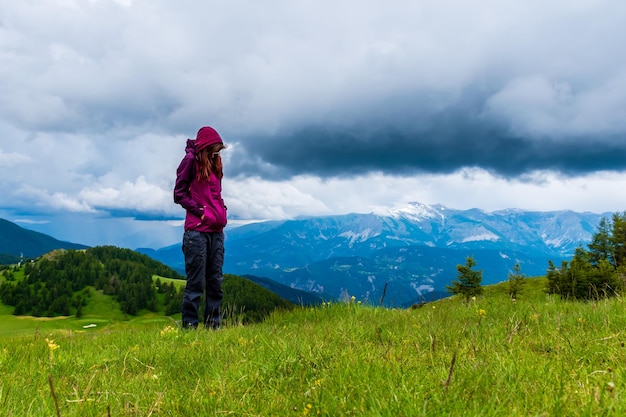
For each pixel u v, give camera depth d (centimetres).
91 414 320
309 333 629
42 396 345
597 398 268
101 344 685
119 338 733
